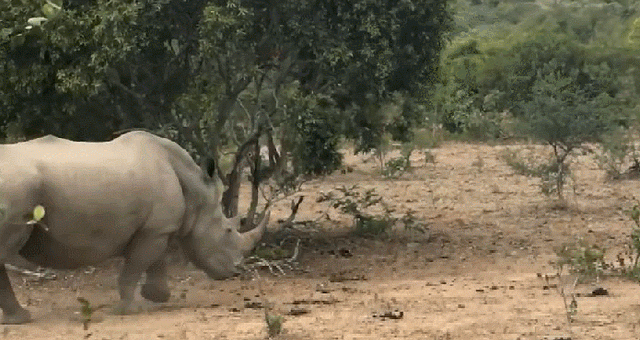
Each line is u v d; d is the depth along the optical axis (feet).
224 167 61.26
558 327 34.58
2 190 36.60
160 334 35.14
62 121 52.75
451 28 61.36
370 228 64.34
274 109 56.18
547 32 162.40
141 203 40.16
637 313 36.96
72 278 50.34
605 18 231.30
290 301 42.50
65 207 38.22
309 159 61.57
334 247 60.03
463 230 66.85
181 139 55.52
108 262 54.49
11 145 38.34
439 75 63.93
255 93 58.44
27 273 49.42
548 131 78.38
